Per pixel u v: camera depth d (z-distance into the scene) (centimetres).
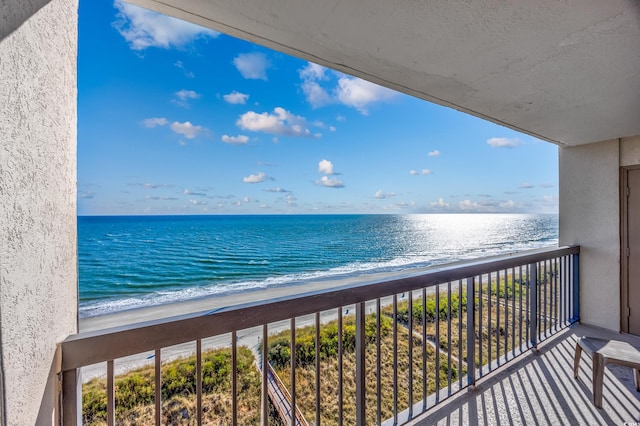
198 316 108
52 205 81
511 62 172
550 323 319
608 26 136
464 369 389
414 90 215
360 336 157
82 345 88
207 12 136
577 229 373
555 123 280
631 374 236
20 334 64
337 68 188
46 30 78
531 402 203
